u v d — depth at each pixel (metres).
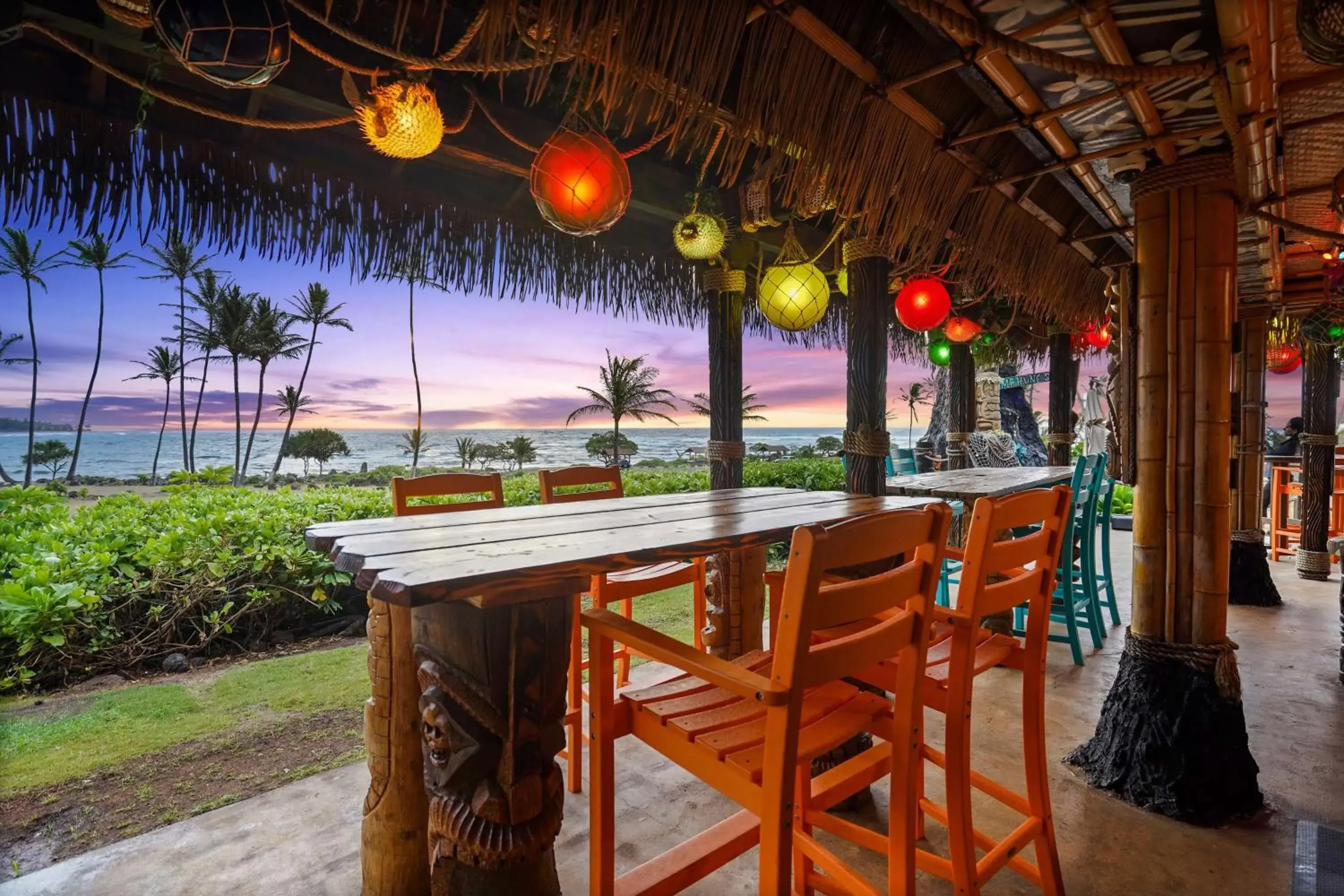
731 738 1.18
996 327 4.73
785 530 1.57
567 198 1.90
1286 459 5.99
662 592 4.58
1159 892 1.59
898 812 1.21
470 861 1.13
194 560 3.24
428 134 1.73
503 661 1.12
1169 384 2.01
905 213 1.90
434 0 1.80
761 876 1.04
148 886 1.56
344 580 3.56
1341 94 1.56
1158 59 1.40
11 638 2.75
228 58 1.21
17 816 1.86
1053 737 2.41
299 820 1.83
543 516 1.80
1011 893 1.61
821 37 1.42
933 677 1.48
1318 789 2.05
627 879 1.21
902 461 4.46
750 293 3.82
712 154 1.58
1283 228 2.50
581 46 1.21
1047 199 2.40
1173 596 2.01
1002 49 1.29
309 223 2.26
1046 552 1.52
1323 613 4.07
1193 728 1.93
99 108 1.85
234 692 2.74
